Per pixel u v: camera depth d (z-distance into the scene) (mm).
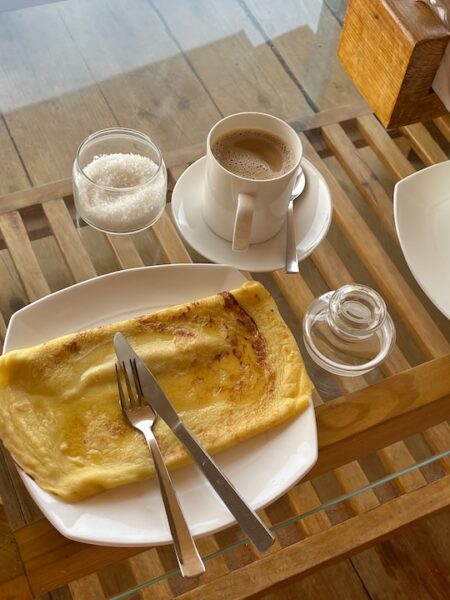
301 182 763
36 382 604
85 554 577
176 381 628
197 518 570
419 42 669
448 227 733
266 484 593
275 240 732
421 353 721
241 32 909
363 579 943
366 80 758
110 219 703
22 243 723
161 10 910
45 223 753
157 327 641
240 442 611
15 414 583
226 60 884
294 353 646
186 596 666
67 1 899
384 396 678
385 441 690
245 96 859
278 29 918
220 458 604
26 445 573
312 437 607
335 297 669
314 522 678
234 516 566
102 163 714
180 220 727
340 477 679
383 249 764
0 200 747
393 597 939
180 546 548
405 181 740
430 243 721
